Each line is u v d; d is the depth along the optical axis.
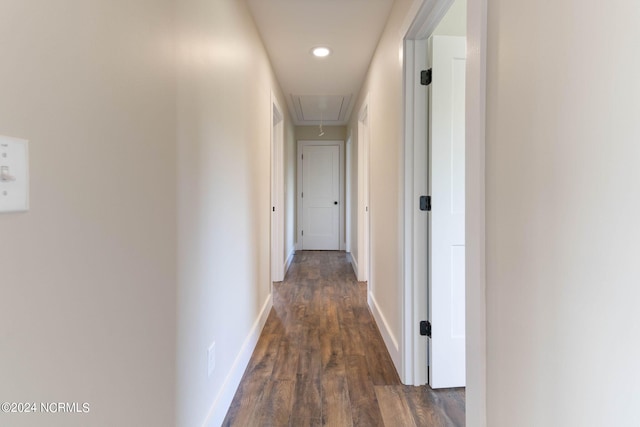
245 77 2.05
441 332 1.78
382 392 1.75
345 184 6.06
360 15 2.23
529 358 0.77
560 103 0.67
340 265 4.95
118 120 0.78
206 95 1.36
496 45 0.89
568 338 0.65
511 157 0.83
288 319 2.81
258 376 1.91
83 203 0.67
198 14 1.27
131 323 0.83
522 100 0.79
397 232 1.96
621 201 0.54
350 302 3.26
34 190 0.56
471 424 1.01
